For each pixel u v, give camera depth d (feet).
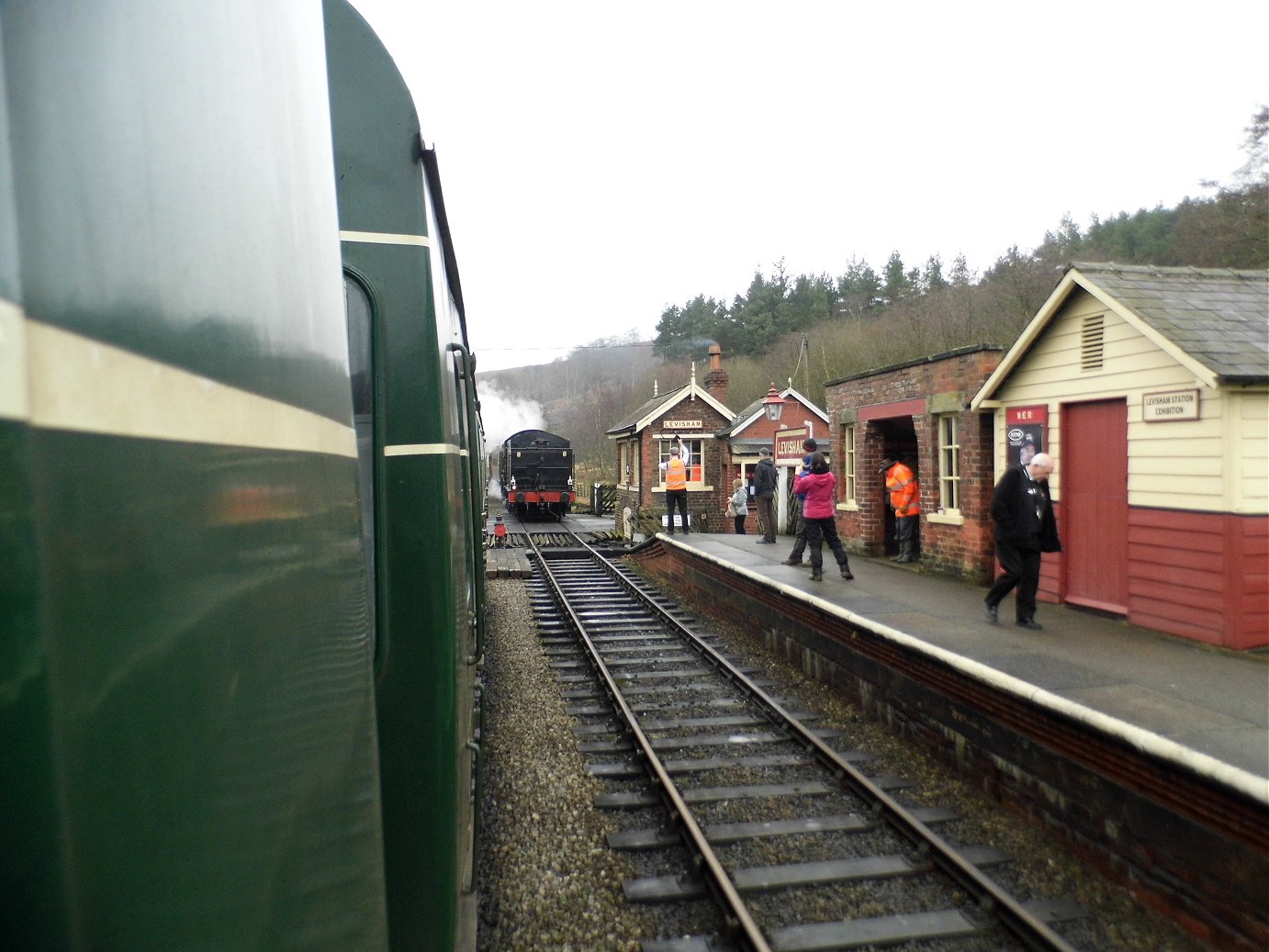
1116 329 28.02
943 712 21.58
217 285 3.13
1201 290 28.63
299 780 3.59
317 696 3.95
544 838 17.72
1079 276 28.86
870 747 23.20
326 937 3.79
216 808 2.81
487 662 32.86
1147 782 15.19
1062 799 17.31
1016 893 15.65
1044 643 25.18
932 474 38.65
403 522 8.41
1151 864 15.06
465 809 10.89
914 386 40.11
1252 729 17.83
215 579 2.93
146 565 2.48
